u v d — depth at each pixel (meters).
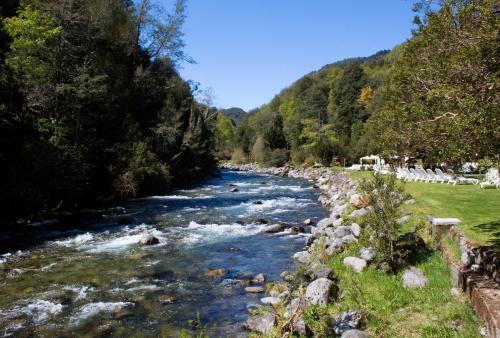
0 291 11.71
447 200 16.38
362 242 11.45
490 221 11.53
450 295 8.12
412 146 9.12
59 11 33.31
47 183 24.83
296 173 64.44
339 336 7.49
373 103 74.19
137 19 49.53
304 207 28.66
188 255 15.92
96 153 32.88
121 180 33.19
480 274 7.89
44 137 26.23
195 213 26.30
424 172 26.97
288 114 121.88
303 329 7.83
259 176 64.75
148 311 10.38
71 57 33.28
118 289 12.01
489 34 6.54
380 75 96.69
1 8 30.78
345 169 50.62
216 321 9.77
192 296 11.47
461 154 7.05
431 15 7.77
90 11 39.03
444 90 6.94
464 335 6.51
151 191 37.47
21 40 28.09
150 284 12.49
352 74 91.69
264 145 85.81
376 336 7.27
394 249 10.23
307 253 14.88
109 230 20.73
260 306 10.54
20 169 22.78
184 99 55.75
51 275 13.27
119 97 40.75
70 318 9.89
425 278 9.05
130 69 47.84
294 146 82.81
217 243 17.94
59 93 29.58
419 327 7.21
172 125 45.94
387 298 8.65
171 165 44.25
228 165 97.12
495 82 6.43
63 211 26.66
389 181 10.69
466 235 9.97
